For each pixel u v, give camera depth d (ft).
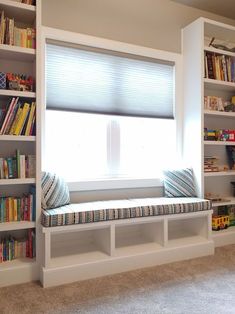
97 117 9.14
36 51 6.89
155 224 8.46
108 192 8.99
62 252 7.69
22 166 6.93
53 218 6.59
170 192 9.32
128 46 9.17
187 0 10.07
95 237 8.39
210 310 5.58
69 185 8.33
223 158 10.94
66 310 5.58
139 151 9.84
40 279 6.78
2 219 6.88
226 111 10.14
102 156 9.21
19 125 6.82
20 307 5.68
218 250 9.01
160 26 9.84
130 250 7.82
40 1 6.91
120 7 9.18
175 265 7.80
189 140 9.81
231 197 10.93
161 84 9.85
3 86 6.73
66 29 8.32
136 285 6.64
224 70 10.06
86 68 8.61
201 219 9.06
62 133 8.67
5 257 6.93
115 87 9.05
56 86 8.20
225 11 10.89
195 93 9.55
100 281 6.84
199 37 9.38
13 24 6.84
